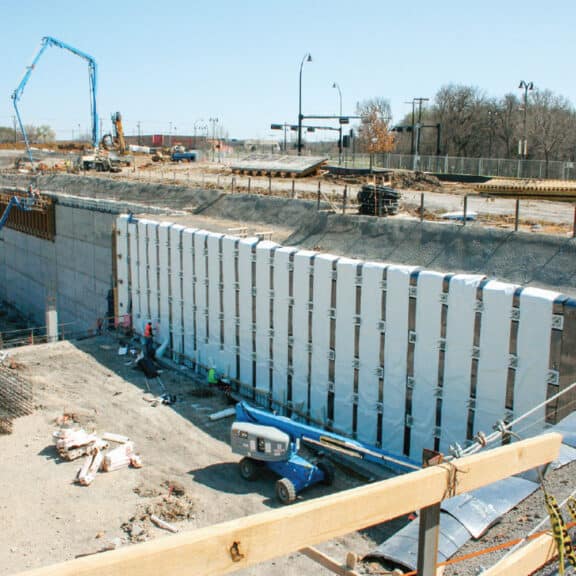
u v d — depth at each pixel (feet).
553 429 29.07
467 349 57.06
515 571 14.29
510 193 75.87
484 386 56.24
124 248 102.01
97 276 136.05
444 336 58.65
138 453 64.28
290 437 56.90
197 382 84.38
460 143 290.56
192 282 87.81
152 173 204.03
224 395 80.02
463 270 70.69
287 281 72.64
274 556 9.08
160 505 54.34
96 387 82.07
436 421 60.03
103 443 64.08
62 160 301.22
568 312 50.44
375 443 65.26
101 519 52.54
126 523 51.80
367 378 65.26
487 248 71.05
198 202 128.47
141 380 84.84
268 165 179.73
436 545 12.06
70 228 146.61
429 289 59.11
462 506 23.13
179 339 91.66
